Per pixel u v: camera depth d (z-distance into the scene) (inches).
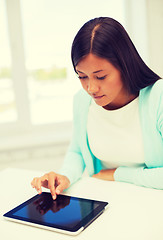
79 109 47.6
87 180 42.2
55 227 28.5
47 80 98.3
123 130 43.5
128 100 42.4
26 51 95.3
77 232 27.7
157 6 87.2
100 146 45.7
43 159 90.6
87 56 33.8
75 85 99.9
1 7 91.2
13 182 42.4
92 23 35.4
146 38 89.1
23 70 95.1
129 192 37.2
